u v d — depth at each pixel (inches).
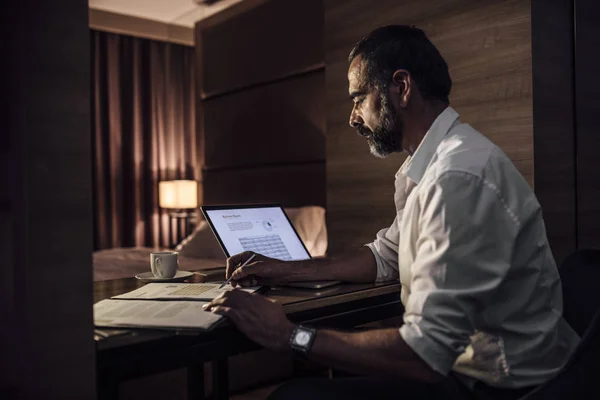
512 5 67.0
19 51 29.6
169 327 37.0
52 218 30.5
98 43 185.5
